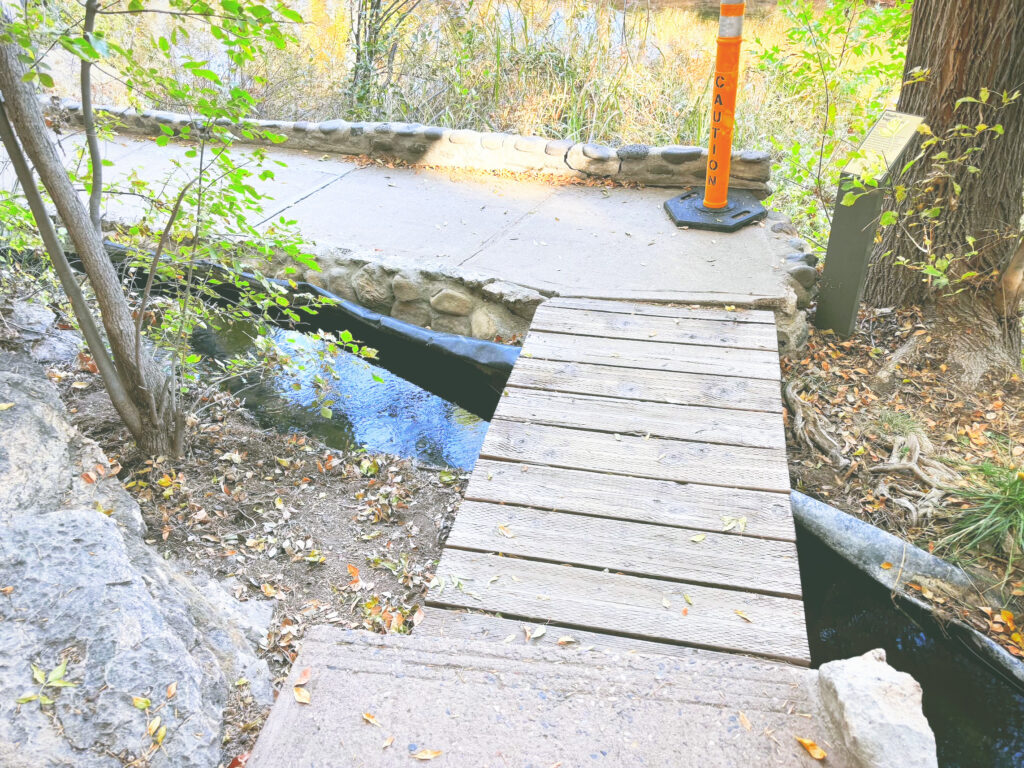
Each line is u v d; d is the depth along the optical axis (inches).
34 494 109.8
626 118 285.9
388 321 191.6
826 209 205.5
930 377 170.2
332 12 352.8
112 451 153.3
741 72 316.5
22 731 68.7
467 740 67.7
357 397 187.9
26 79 98.3
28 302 189.3
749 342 156.8
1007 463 147.2
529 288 179.0
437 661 75.2
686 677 73.9
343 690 72.3
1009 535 130.5
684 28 368.5
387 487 154.1
